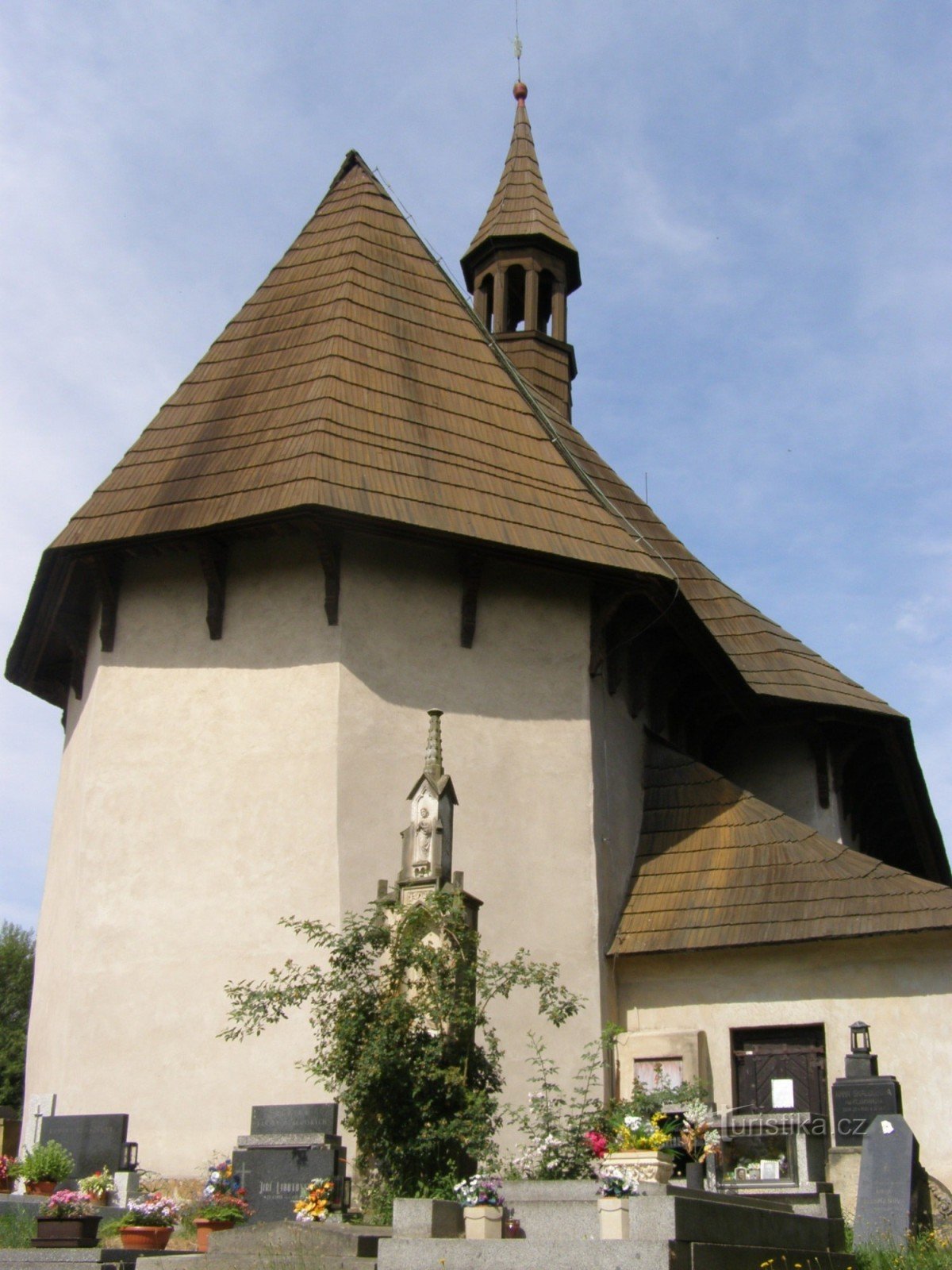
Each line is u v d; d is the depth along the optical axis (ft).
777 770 89.10
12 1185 58.90
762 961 67.00
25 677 81.71
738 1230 39.68
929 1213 51.26
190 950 63.05
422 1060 49.32
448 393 75.66
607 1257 36.09
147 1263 41.83
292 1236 43.27
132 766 67.10
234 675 67.36
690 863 72.38
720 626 89.66
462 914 51.90
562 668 71.26
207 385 75.61
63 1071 62.39
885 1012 63.98
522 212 103.55
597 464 94.53
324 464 65.98
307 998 55.88
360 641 66.85
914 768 94.73
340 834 62.95
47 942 71.56
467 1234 40.19
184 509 67.05
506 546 67.77
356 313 77.05
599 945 67.10
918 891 65.46
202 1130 59.88
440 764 55.83
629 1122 47.75
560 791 68.95
